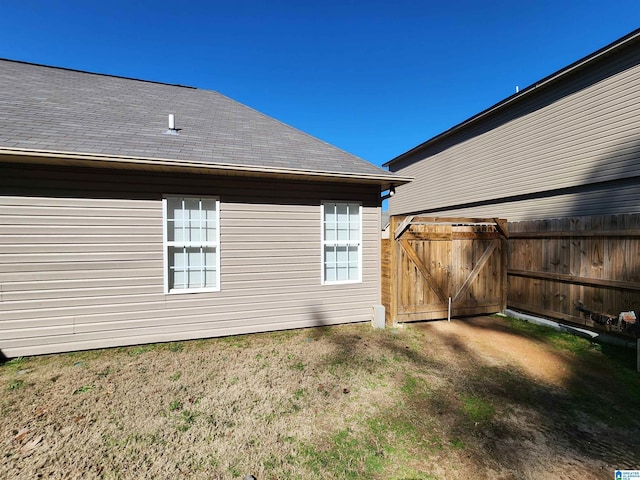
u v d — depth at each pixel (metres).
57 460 2.28
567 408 3.00
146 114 6.40
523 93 8.62
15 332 4.38
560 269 5.53
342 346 4.82
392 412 2.95
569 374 3.76
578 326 5.24
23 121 4.78
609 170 6.83
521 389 3.40
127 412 2.93
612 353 4.38
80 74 8.31
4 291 4.35
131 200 4.85
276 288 5.68
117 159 4.30
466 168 11.15
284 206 5.70
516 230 6.49
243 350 4.66
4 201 4.32
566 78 7.73
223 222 5.34
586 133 7.30
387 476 2.12
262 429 2.67
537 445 2.45
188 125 6.25
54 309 4.54
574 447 2.43
